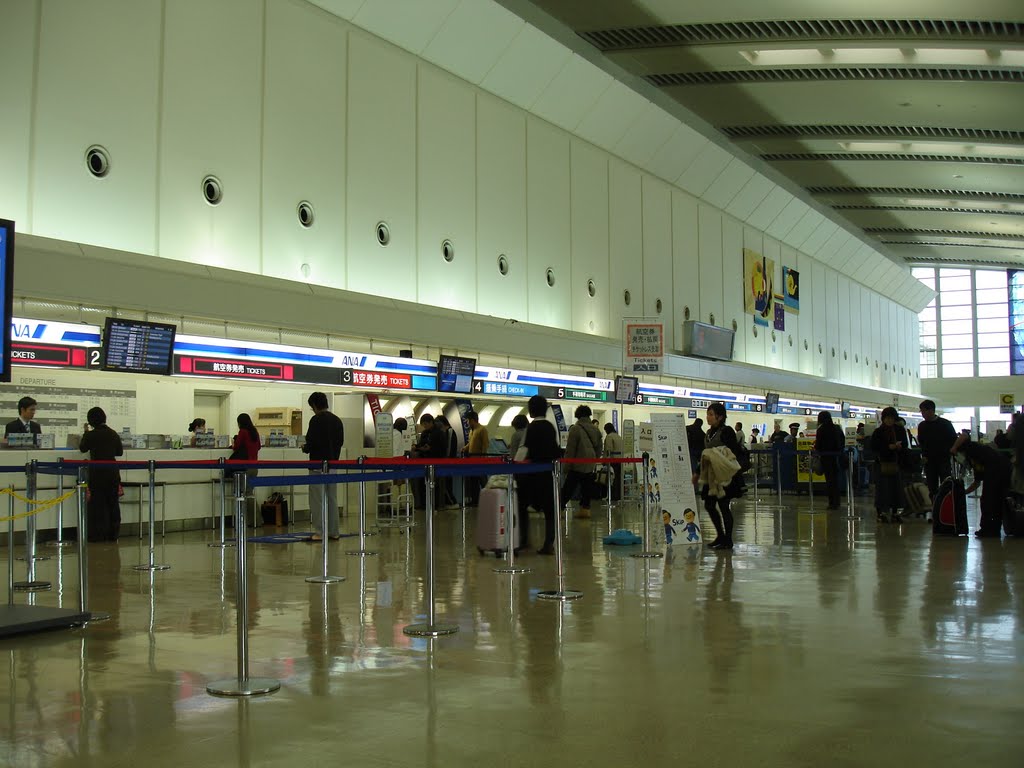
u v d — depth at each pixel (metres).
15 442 11.32
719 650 5.07
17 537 11.05
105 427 11.66
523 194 20.58
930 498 13.51
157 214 13.12
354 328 15.43
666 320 26.38
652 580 7.85
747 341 31.78
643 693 4.18
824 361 38.97
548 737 3.56
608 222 23.78
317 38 15.65
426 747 3.45
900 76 22.11
